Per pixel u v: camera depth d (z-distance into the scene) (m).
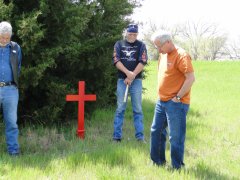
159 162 5.64
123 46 7.04
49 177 4.86
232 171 5.54
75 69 8.26
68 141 6.79
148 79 19.89
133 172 5.20
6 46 5.92
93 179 4.87
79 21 7.38
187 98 5.15
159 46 5.02
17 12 7.33
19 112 7.88
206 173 5.33
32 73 6.98
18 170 5.08
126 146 6.44
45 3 7.18
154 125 5.44
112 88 9.70
